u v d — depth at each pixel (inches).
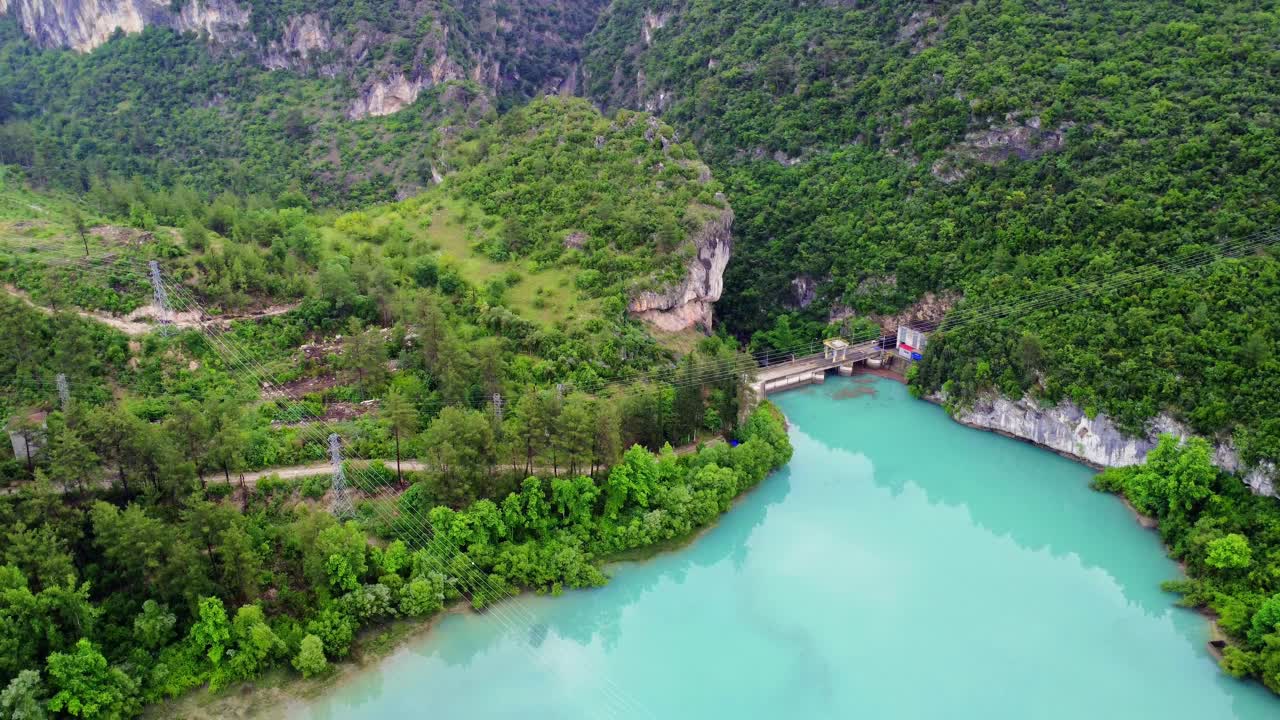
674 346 6067.9
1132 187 6176.2
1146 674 3929.6
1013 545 4872.0
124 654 3567.9
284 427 4650.6
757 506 5172.2
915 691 3831.2
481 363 4963.1
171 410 4347.9
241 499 4249.5
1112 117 6609.3
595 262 6274.6
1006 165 6948.8
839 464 5679.1
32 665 3341.5
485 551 4197.8
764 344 7209.6
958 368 6215.6
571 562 4224.9
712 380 5447.8
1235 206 5733.3
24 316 4552.2
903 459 5762.8
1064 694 3823.8
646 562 4520.2
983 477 5561.0
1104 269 5876.0
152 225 5940.0
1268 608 3865.7
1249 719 3695.9
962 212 6939.0
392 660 3809.1
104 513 3654.0
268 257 5812.0
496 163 7583.7
